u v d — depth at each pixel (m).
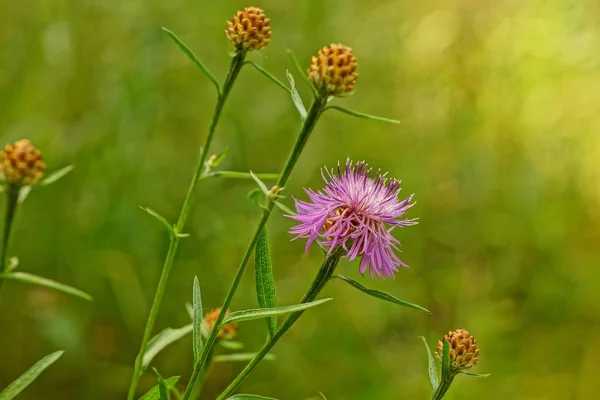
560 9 1.29
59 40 0.98
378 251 0.67
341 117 1.16
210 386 0.92
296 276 1.02
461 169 1.19
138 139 0.98
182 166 1.01
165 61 1.04
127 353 0.92
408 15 1.31
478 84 1.28
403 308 1.03
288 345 0.95
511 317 1.07
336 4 1.16
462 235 1.14
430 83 1.27
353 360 0.95
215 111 0.70
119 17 1.02
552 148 1.24
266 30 0.69
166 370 0.91
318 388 0.92
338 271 1.03
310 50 1.11
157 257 0.96
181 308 0.95
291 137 1.08
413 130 1.23
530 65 1.27
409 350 1.00
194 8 1.07
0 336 0.90
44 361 0.67
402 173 1.15
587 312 1.09
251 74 1.10
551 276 1.11
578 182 1.22
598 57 1.28
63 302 0.92
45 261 0.93
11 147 0.66
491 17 1.31
